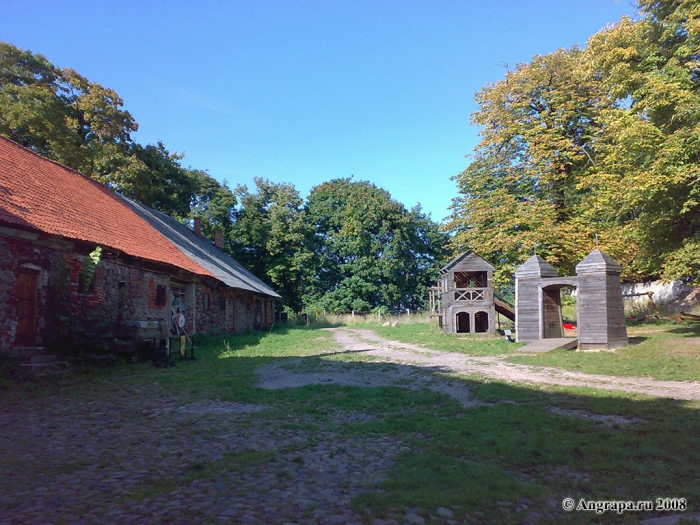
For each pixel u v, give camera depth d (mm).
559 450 6160
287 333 30531
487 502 4664
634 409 8273
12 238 11672
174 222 32281
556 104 27156
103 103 29516
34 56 28031
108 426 7551
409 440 6766
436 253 56312
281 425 7617
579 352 16734
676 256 18484
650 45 18031
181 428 7445
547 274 20531
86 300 14008
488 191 29859
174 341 18500
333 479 5328
